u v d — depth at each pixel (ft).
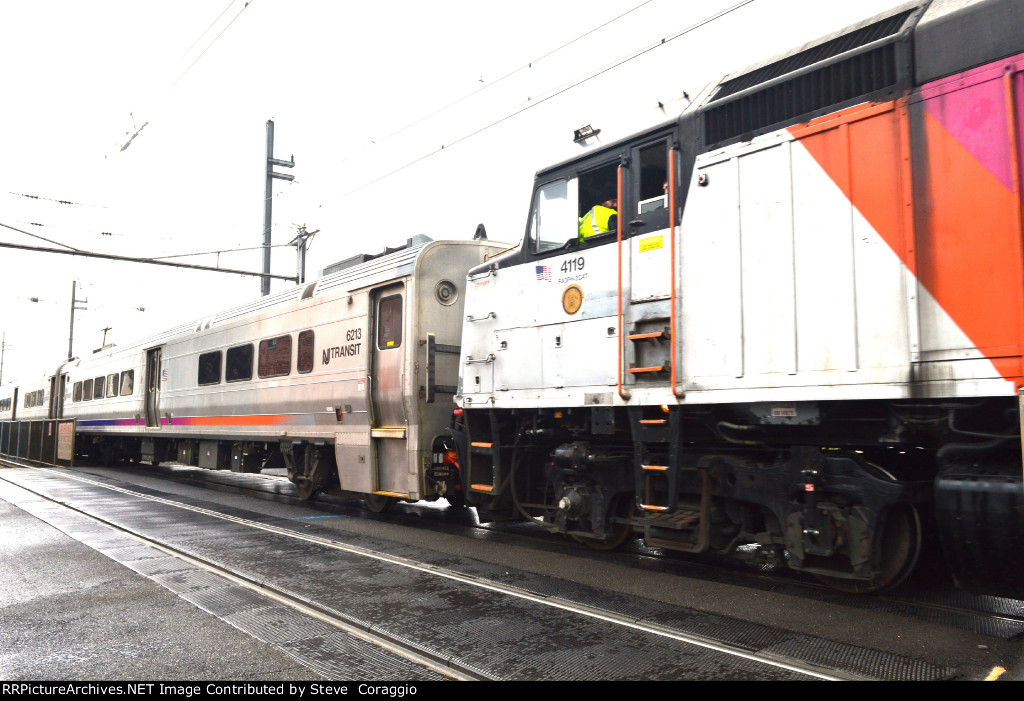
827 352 16.01
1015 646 13.83
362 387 32.89
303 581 19.42
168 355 56.44
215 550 23.79
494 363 25.57
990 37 14.12
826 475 16.75
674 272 19.19
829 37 17.78
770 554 18.58
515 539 26.71
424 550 23.99
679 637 14.44
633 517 21.77
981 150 13.92
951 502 14.17
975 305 13.70
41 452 84.07
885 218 15.26
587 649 13.85
